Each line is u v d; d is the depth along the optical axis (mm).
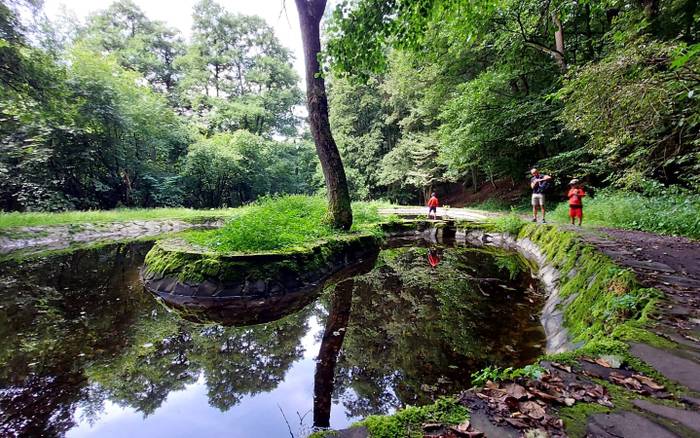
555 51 12898
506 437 1487
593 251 5074
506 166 17984
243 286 6098
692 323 2635
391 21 5051
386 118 28344
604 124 5164
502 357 3736
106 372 3752
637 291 3285
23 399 3234
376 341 4445
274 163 29859
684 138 6332
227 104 30391
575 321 3768
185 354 4199
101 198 20797
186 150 25828
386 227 14188
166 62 33219
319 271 7242
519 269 8047
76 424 2924
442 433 1534
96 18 28500
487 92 14664
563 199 16312
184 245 7504
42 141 14883
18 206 17375
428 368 3662
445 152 19031
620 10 11086
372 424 1623
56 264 9148
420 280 7352
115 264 9172
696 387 1846
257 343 4500
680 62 2537
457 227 14195
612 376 1971
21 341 4453
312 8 9023
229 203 28969
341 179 10047
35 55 12656
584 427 1536
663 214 7691
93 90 17328
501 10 12172
